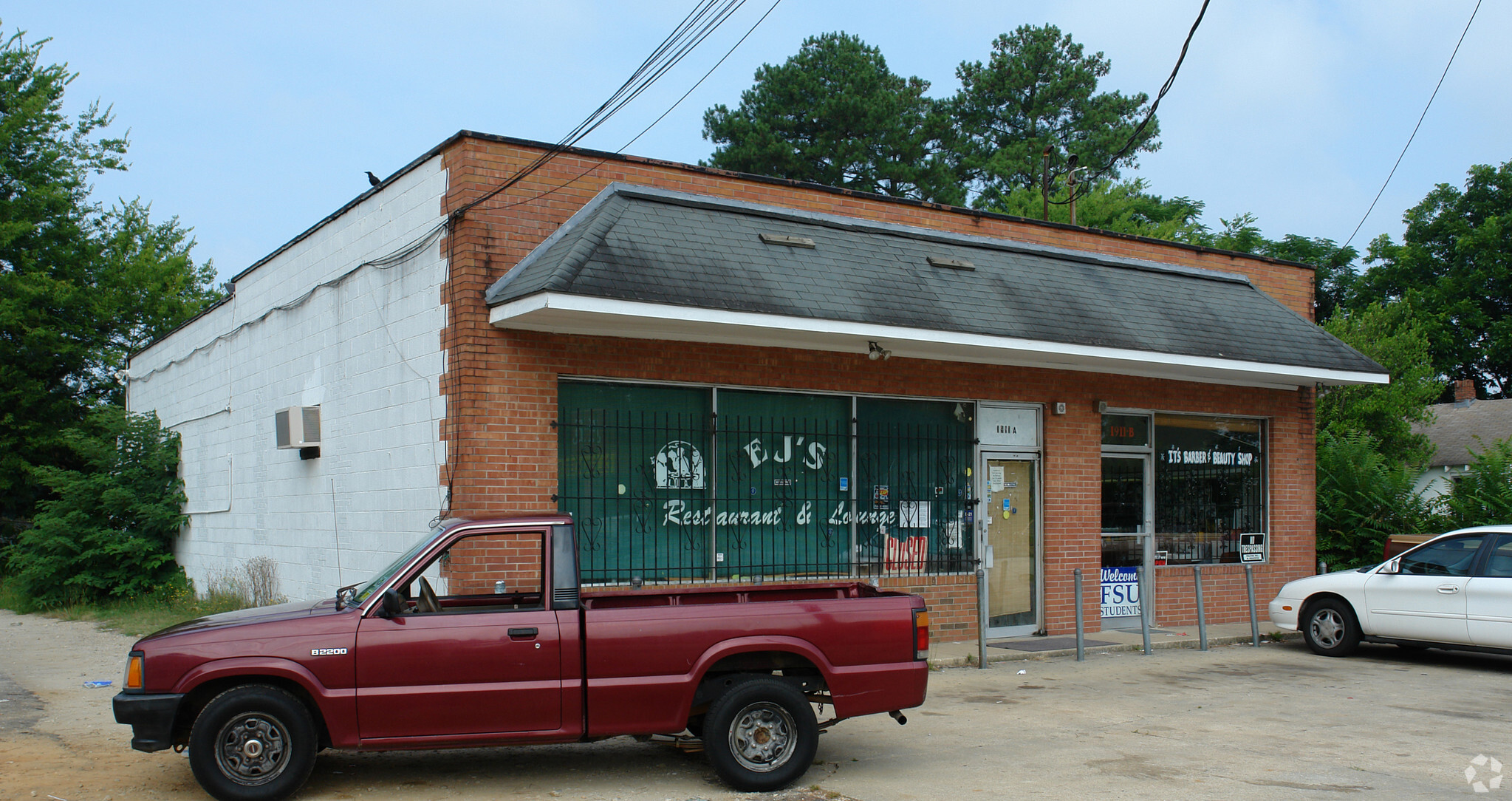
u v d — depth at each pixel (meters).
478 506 9.84
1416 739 8.02
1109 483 14.12
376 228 11.89
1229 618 14.88
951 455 12.73
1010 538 13.21
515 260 10.34
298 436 13.04
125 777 6.87
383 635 6.30
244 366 15.82
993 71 44.81
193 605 16.36
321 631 6.26
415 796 6.51
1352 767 7.14
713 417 11.15
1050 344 11.76
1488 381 40.22
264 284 15.16
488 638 6.39
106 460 18.52
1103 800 6.37
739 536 11.24
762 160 37.56
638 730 6.52
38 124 25.58
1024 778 6.89
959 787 6.69
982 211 13.80
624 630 6.55
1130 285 13.95
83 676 10.90
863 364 12.03
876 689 6.79
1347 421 25.75
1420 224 39.34
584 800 6.44
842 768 7.20
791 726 6.65
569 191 10.80
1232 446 15.26
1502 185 37.84
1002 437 13.13
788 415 11.66
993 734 8.21
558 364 10.30
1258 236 41.44
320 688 6.18
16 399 23.81
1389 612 11.87
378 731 6.23
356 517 12.06
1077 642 11.86
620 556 10.56
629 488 10.69
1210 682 10.55
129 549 17.86
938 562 12.56
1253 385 15.16
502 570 9.71
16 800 6.31
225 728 6.08
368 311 11.99
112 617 16.12
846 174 38.78
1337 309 32.34
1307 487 15.72
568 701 6.43
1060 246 14.42
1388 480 16.98
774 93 39.69
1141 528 14.31
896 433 12.37
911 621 6.92
